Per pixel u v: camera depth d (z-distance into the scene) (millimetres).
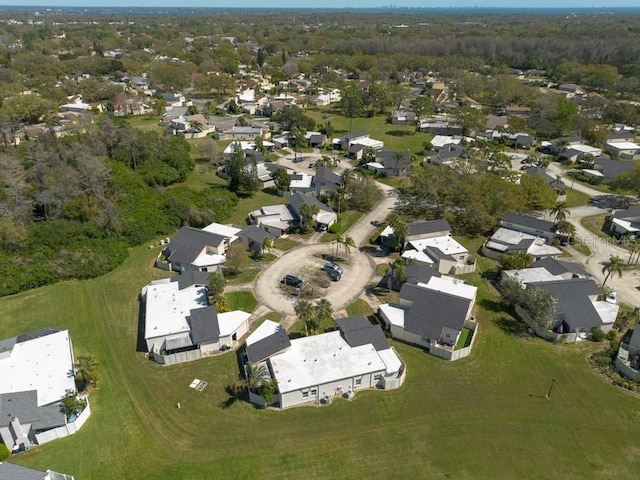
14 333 56625
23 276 65688
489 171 99812
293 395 45312
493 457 40375
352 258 73188
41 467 39031
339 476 38562
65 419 41969
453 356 51938
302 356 49219
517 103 180250
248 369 47094
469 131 143875
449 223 86500
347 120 170500
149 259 74062
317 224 82625
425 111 161125
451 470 39156
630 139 135250
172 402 46062
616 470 39312
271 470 39031
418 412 45031
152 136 112125
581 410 45375
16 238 68562
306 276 67875
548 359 52219
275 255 74000
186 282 62156
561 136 144750
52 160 89812
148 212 83000
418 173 95625
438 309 54781
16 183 77812
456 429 43156
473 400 46531
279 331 52375
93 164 83938
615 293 62094
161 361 51406
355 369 47531
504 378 49438
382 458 40156
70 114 155250
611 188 95812
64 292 65312
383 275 68312
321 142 135000
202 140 141375
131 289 65875
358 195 93812
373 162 117438
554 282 59844
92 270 68688
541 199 87688
